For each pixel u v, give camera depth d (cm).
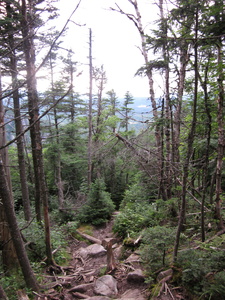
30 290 488
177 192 677
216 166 533
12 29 485
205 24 352
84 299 471
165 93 554
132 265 590
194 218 628
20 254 479
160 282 421
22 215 1138
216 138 545
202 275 365
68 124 1702
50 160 1600
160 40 527
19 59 666
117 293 486
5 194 444
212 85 434
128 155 568
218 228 502
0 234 559
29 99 579
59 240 824
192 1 317
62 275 631
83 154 1775
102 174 1658
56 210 1310
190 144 400
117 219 950
